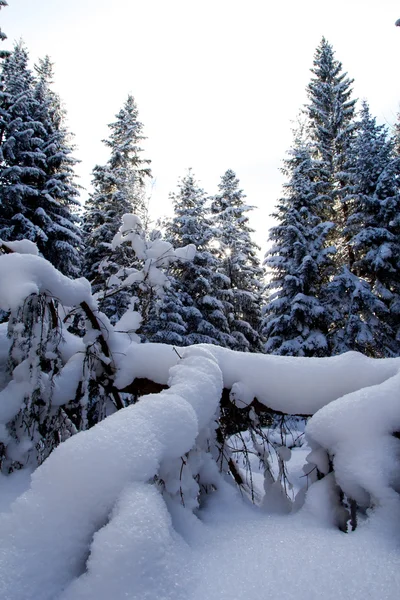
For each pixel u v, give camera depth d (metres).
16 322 2.80
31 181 15.45
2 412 2.78
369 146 14.91
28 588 1.41
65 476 1.76
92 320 3.47
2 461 2.82
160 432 2.13
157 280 4.23
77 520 1.67
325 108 22.66
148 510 1.66
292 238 15.50
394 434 2.33
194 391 2.65
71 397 3.43
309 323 14.13
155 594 1.41
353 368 3.02
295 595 1.48
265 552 1.83
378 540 1.85
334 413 2.47
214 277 17.09
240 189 24.02
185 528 2.10
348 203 16.86
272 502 2.87
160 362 3.47
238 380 3.19
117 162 18.64
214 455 3.24
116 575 1.41
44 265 2.90
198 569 1.65
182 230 17.22
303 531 2.09
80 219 16.36
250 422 3.32
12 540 1.55
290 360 3.26
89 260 15.77
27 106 16.66
